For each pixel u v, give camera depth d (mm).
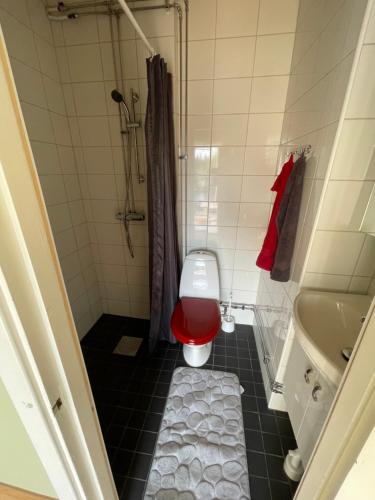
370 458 393
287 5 1267
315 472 531
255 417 1330
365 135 779
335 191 868
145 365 1662
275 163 1581
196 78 1461
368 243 917
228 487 1031
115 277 2023
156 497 1005
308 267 1000
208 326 1441
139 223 1796
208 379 1545
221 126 1543
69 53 1429
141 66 1398
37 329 394
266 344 1556
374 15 647
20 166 321
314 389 834
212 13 1327
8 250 327
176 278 1710
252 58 1385
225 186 1681
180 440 1200
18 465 684
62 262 1630
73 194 1688
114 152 1622
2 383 495
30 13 1248
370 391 378
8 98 295
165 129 1309
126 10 893
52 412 458
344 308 923
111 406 1384
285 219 1132
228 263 1896
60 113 1514
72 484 586
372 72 705
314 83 1015
